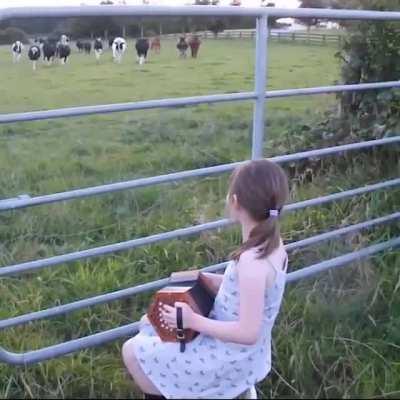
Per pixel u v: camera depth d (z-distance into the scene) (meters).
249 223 2.74
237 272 2.71
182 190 6.02
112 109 3.27
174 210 5.56
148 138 9.41
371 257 4.43
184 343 2.76
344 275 4.27
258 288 2.63
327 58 20.88
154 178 3.53
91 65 22.55
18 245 5.01
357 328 3.83
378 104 6.05
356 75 6.24
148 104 3.37
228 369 2.75
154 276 4.45
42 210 5.63
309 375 3.46
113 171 7.43
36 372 3.45
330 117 6.49
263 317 2.70
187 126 10.41
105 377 3.44
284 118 9.69
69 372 3.44
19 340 3.70
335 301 4.00
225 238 4.86
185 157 7.89
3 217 5.49
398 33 6.01
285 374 3.48
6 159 8.11
